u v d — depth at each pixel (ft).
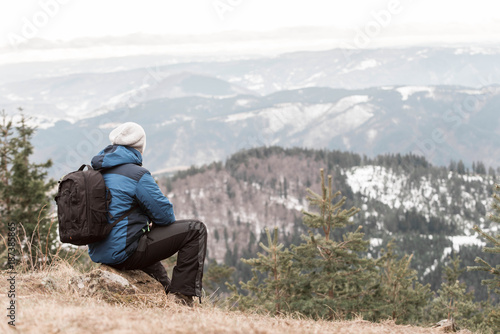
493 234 28.27
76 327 8.85
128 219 14.61
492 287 27.55
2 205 58.08
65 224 13.78
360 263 38.32
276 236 39.47
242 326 10.89
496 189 28.25
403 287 41.34
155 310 13.35
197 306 16.56
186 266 15.71
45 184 61.11
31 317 9.60
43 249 26.00
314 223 38.63
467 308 55.42
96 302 13.39
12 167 60.64
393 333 13.42
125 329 8.90
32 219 54.60
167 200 15.12
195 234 15.81
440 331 16.60
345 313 37.32
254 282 40.78
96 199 13.89
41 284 14.83
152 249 15.21
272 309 36.70
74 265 20.39
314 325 13.51
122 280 14.70
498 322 29.04
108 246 14.51
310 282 38.19
